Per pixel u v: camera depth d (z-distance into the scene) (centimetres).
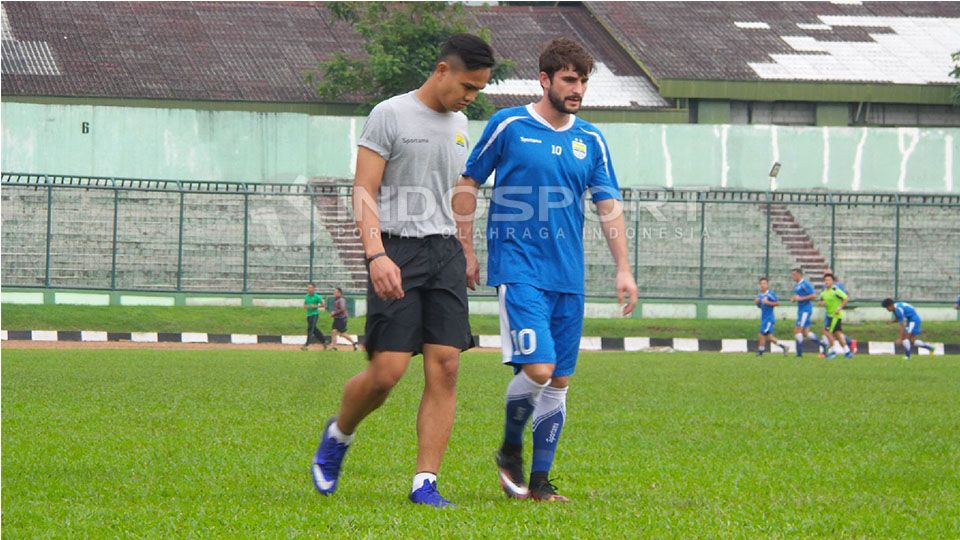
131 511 910
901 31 8525
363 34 7331
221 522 856
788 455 1343
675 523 866
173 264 6244
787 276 6656
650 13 8381
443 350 964
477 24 7756
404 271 956
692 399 2205
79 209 6344
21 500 965
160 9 8094
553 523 867
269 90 7269
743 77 7481
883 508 958
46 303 5741
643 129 6912
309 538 789
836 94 7575
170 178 6644
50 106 6488
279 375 2853
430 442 966
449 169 966
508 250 1012
